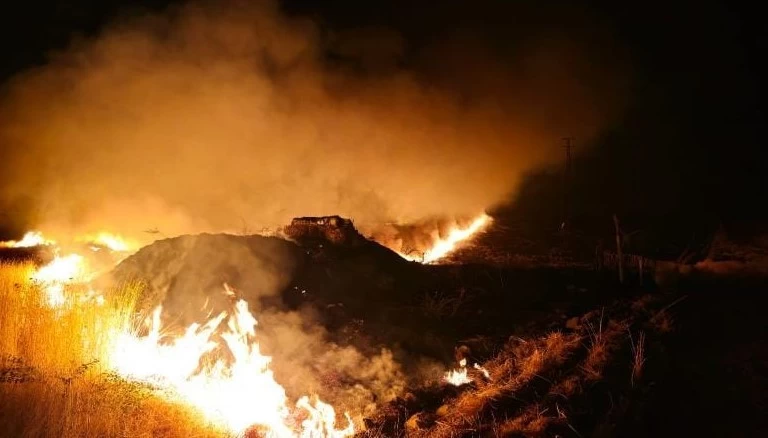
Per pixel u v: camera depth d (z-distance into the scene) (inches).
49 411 179.2
